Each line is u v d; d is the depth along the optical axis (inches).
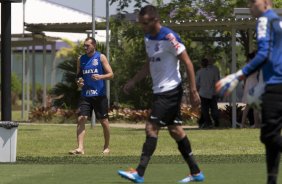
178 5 3184.1
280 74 855.7
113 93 3093.0
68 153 1552.7
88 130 2265.0
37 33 3095.5
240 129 2235.5
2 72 1341.0
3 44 1330.0
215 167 1229.1
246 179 1063.0
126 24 3102.9
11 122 1341.0
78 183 1033.5
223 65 3614.7
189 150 1031.6
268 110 853.2
